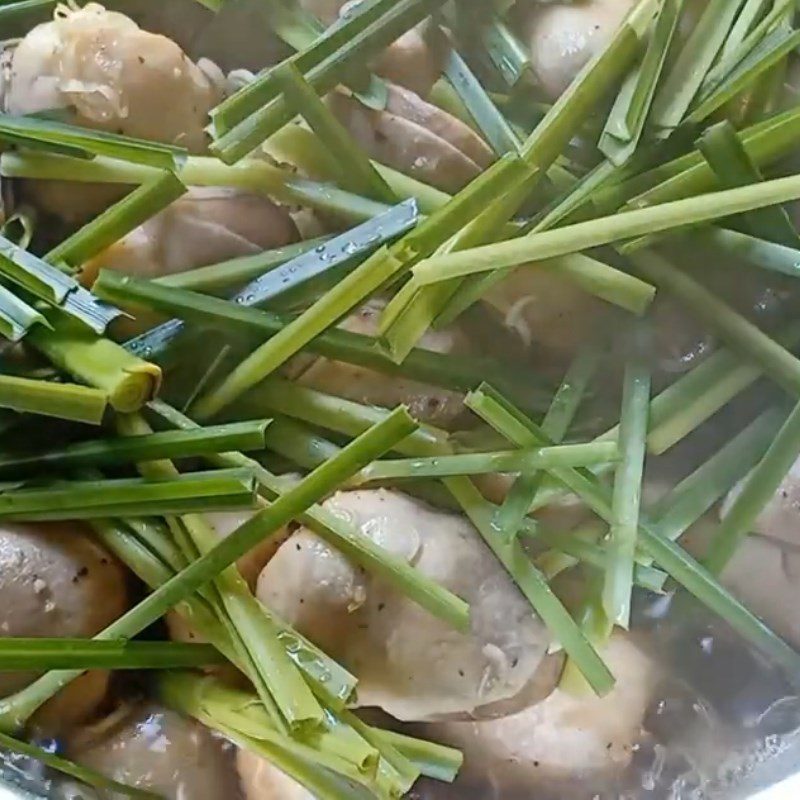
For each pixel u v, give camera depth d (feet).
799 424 1.42
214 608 1.34
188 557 1.36
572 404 1.49
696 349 1.52
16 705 1.34
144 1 1.70
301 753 1.30
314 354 1.45
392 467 1.41
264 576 1.39
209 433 1.35
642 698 1.55
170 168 1.44
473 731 1.52
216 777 1.46
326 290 1.45
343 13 1.58
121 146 1.44
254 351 1.42
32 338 1.38
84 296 1.37
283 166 1.55
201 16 1.70
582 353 1.52
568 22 1.63
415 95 1.58
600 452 1.40
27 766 1.38
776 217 1.48
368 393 1.48
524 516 1.42
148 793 1.42
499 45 1.64
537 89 1.65
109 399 1.33
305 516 1.37
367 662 1.39
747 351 1.48
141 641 1.37
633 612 1.53
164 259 1.51
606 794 1.54
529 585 1.40
